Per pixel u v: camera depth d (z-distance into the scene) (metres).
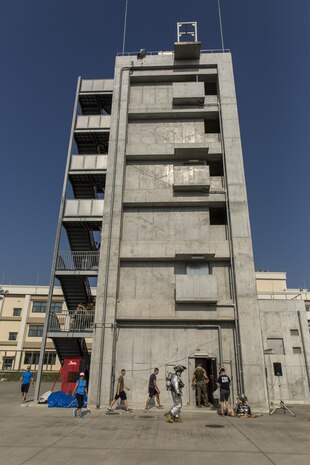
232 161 22.33
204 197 21.91
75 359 19.98
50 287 20.44
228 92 24.20
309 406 19.92
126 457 8.05
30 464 7.43
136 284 20.45
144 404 17.73
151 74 25.20
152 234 21.55
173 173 22.77
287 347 23.16
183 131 24.09
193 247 20.67
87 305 22.75
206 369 19.20
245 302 19.08
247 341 18.33
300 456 8.30
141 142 23.84
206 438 10.24
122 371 16.53
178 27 27.12
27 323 48.34
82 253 23.00
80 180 24.12
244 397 15.49
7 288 50.00
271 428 12.11
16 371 43.19
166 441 9.76
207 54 25.52
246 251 20.14
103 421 13.16
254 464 7.62
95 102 26.42
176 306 19.59
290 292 46.84
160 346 19.00
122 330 19.34
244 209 21.11
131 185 22.80
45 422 12.76
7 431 10.97
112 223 21.20
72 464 7.45
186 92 24.11
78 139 25.38
